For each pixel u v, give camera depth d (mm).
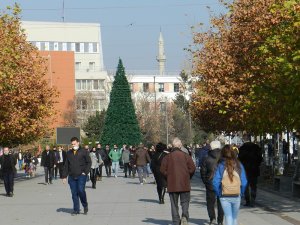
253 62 27797
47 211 18906
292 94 19000
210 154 14406
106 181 37812
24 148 63375
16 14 32094
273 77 20375
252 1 28547
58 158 40719
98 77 111188
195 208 19000
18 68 32562
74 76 102438
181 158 14039
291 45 17688
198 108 34031
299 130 21984
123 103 84625
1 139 35812
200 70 31641
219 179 11680
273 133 29062
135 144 84062
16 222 16078
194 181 36531
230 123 32938
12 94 31672
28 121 36500
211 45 31547
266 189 26656
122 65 85688
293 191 22516
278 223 14914
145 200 22688
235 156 11797
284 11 18562
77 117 93812
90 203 21469
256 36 26625
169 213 17859
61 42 115438
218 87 29969
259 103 23047
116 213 17969
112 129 84000
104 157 38531
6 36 30172
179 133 98750
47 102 39812
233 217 11703
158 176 20781
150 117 101000
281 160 31172
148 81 127562
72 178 17562
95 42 117188
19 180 41750
